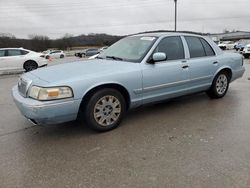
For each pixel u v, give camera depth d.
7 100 6.75
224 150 3.49
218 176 2.90
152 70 4.58
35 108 3.62
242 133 4.04
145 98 4.60
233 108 5.33
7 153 3.59
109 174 3.01
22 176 3.02
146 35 5.21
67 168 3.17
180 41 5.20
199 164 3.16
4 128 4.57
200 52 5.52
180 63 5.00
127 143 3.80
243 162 3.18
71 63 4.85
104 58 5.11
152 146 3.68
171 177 2.91
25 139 4.06
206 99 6.09
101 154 3.49
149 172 3.02
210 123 4.51
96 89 4.07
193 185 2.76
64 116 3.82
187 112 5.15
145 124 4.54
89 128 4.40
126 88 4.30
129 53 4.91
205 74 5.52
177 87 5.04
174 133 4.12
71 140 3.97
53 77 3.92
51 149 3.68
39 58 14.27
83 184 2.84
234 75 6.26
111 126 4.27
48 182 2.90
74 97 3.80
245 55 22.06
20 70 13.89
